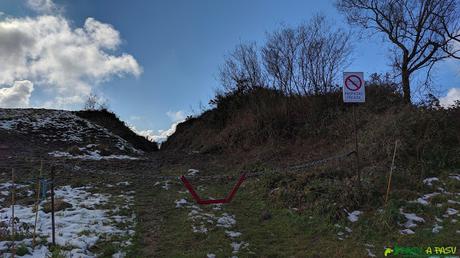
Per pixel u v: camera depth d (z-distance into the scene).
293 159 15.47
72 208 9.76
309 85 19.19
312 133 17.09
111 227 8.43
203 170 16.58
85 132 27.52
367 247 7.13
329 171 11.20
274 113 19.47
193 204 10.81
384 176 10.09
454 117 12.61
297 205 9.73
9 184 12.04
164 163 18.91
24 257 6.37
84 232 7.84
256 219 9.38
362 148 12.20
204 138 25.89
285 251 7.25
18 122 26.17
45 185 7.10
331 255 6.89
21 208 9.61
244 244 7.67
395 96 16.77
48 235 7.48
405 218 7.96
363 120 15.13
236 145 20.44
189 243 7.70
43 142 22.62
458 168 10.62
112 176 14.46
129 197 11.46
